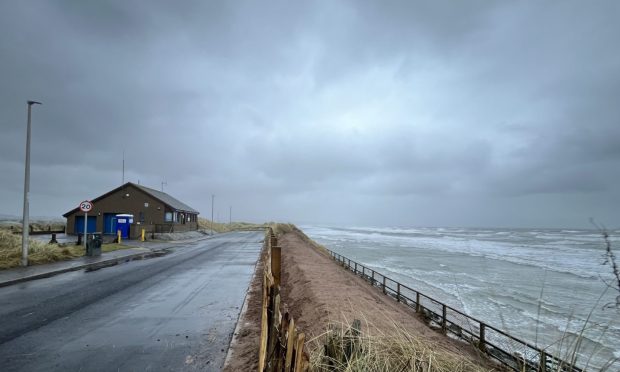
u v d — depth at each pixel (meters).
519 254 45.00
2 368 5.30
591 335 11.62
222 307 9.09
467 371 4.04
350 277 17.84
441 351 4.45
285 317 3.43
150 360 5.64
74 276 13.80
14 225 39.94
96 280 12.99
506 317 14.82
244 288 11.62
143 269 15.88
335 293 11.50
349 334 3.89
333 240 73.25
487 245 61.69
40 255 16.47
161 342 6.48
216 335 6.87
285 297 13.21
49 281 12.70
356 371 3.45
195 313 8.50
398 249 50.78
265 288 5.02
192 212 52.81
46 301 9.66
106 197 40.72
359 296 11.69
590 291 20.95
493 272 28.80
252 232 68.50
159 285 12.09
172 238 36.91
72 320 7.87
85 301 9.70
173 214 43.31
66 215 39.47
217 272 15.12
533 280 24.89
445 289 20.92
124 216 34.16
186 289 11.44
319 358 3.81
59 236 34.97
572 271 29.34
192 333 7.00
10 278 12.38
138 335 6.86
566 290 21.25
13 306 9.10
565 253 46.31
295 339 2.84
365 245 58.56
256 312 8.55
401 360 3.75
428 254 43.34
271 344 3.69
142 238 32.31
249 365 5.34
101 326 7.44
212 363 5.51
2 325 7.47
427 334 8.41
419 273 27.52
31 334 6.89
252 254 23.05
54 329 7.21
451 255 42.38
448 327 9.91
